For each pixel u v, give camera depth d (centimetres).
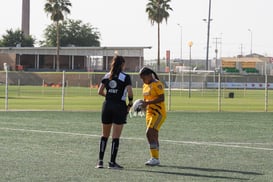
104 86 2469
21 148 3048
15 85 15975
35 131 3972
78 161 2614
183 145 3278
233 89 15662
